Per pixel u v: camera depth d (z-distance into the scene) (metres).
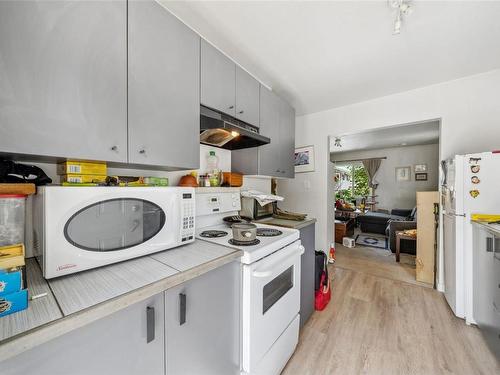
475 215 1.62
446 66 1.91
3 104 0.65
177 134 1.15
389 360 1.34
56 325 0.47
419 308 1.90
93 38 0.83
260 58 1.79
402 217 4.76
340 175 6.94
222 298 0.93
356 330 1.62
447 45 1.62
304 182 3.18
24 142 0.69
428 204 2.40
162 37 1.08
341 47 1.65
